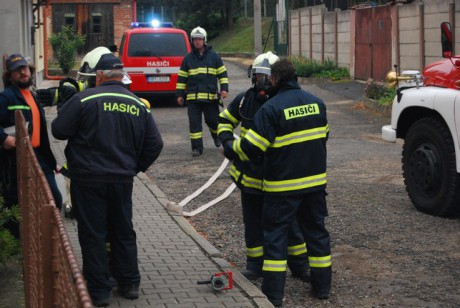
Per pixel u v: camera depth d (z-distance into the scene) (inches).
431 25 761.0
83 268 222.5
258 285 250.7
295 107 228.2
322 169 233.9
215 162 483.5
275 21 1581.0
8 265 260.4
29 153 195.2
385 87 786.2
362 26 986.7
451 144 327.6
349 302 237.3
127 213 225.6
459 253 284.0
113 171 219.6
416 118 368.5
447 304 233.0
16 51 456.1
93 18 1460.4
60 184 317.1
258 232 253.3
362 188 398.3
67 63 1187.3
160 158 500.7
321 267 238.4
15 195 275.4
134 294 226.8
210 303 225.0
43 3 740.7
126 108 223.6
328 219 335.9
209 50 506.6
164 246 286.4
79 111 219.5
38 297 149.7
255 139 226.4
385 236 308.3
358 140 565.3
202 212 356.5
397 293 243.8
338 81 1029.8
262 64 243.0
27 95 272.1
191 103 505.0
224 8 2598.4
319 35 1201.4
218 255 275.4
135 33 799.1
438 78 345.4
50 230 131.0
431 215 340.8
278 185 229.5
